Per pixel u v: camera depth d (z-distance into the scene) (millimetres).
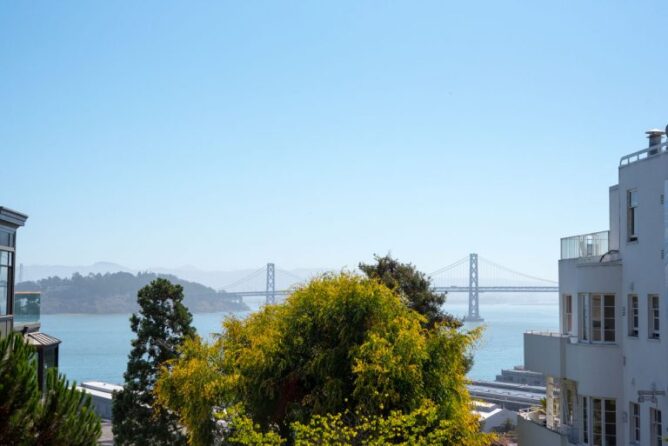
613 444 26141
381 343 23422
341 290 25156
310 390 24828
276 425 24766
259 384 24625
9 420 11930
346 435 19875
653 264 24125
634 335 25531
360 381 22828
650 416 24062
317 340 25141
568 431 28078
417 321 25062
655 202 24125
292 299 26016
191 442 25828
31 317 32719
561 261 30297
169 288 44188
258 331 26281
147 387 42688
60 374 13000
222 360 26453
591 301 26891
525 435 31500
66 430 12492
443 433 20969
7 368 12086
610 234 28500
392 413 20250
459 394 24406
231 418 21109
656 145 25578
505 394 111938
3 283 28766
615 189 28594
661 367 23516
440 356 24062
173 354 42531
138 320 44062
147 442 42062
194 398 25359
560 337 28438
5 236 28875
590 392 26578
